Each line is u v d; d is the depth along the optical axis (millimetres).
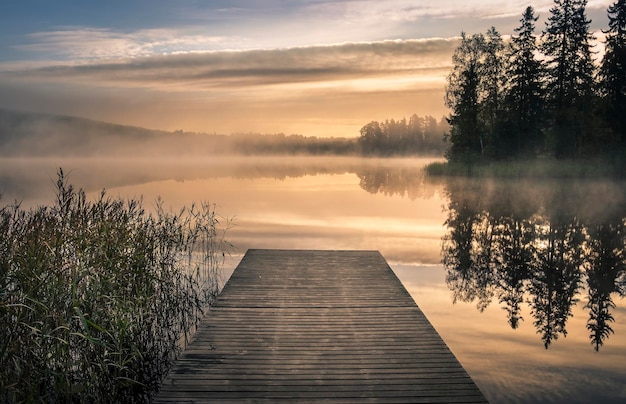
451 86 37094
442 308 7117
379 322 5281
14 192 22531
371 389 3760
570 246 11484
